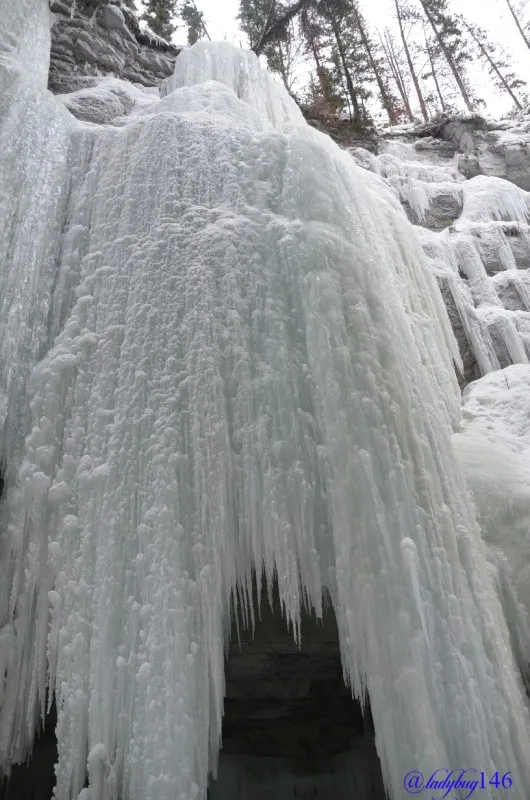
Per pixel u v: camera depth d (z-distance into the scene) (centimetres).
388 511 385
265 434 405
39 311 482
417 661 341
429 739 322
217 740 345
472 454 522
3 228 500
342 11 1669
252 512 385
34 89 616
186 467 398
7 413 425
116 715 339
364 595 361
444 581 374
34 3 877
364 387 429
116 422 415
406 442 420
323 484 398
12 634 373
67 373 441
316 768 508
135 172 546
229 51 977
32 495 395
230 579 377
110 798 325
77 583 372
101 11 1032
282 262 484
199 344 436
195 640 354
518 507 468
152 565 368
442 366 614
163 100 778
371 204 649
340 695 520
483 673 351
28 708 362
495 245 973
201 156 555
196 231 498
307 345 444
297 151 563
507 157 1248
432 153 1342
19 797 406
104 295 477
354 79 1744
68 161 590
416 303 644
